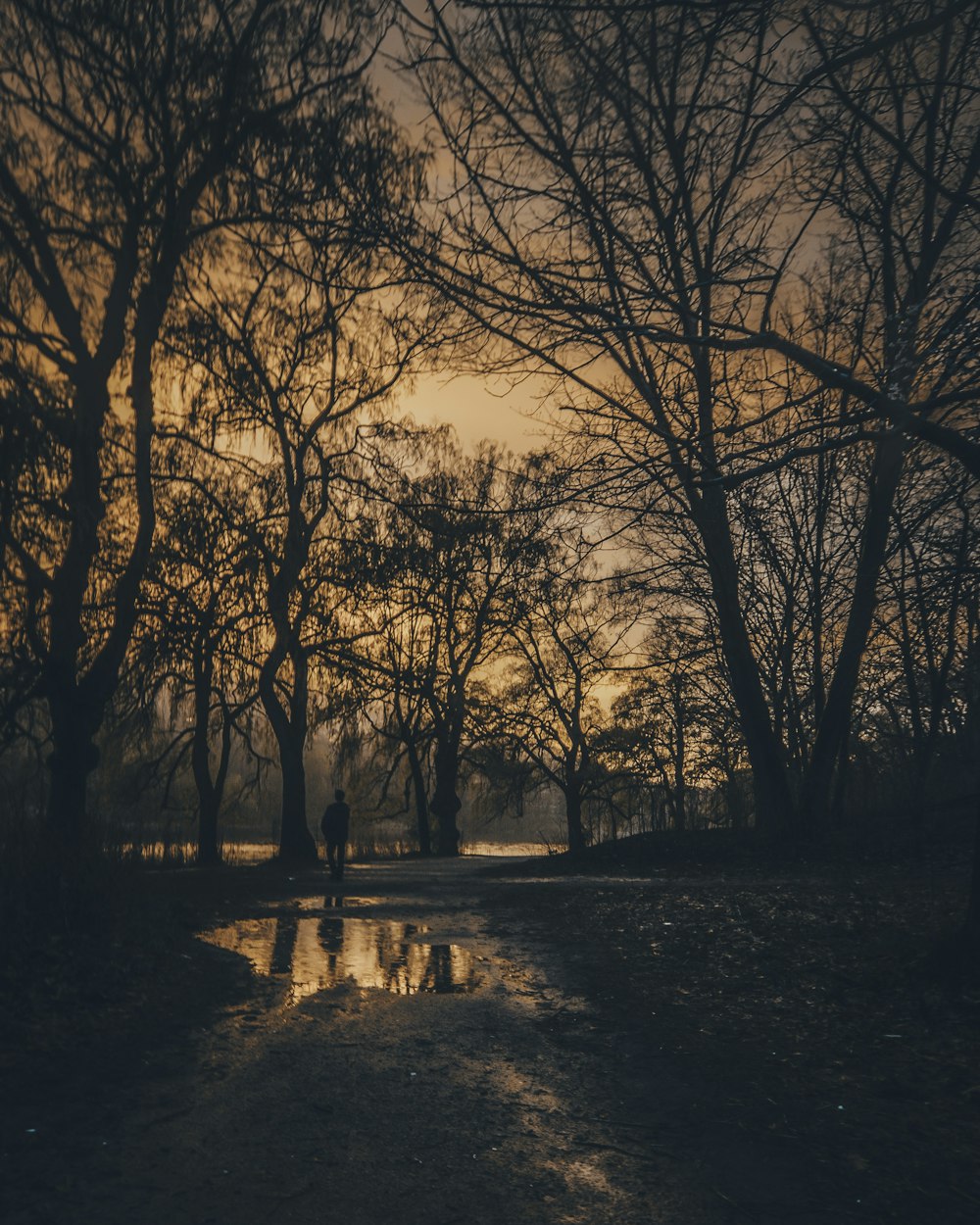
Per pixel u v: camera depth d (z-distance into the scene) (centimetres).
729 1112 553
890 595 1140
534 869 2308
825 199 895
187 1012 770
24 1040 645
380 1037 711
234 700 3506
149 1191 432
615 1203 434
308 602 2889
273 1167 464
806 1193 446
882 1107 556
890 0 637
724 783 3912
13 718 1291
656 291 735
